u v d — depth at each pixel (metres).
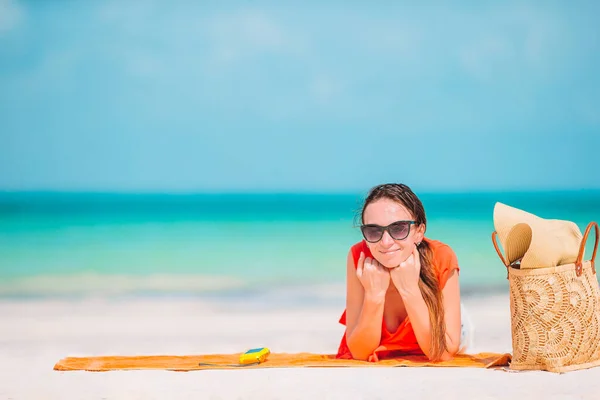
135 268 14.30
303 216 28.69
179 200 38.91
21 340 7.26
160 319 8.84
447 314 4.60
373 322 4.57
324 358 5.04
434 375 4.34
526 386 4.04
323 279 12.67
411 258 4.46
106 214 28.34
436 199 37.06
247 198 41.78
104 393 4.10
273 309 9.69
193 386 4.22
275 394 4.01
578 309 4.32
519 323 4.43
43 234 21.33
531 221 4.49
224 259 15.72
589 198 37.69
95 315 9.16
